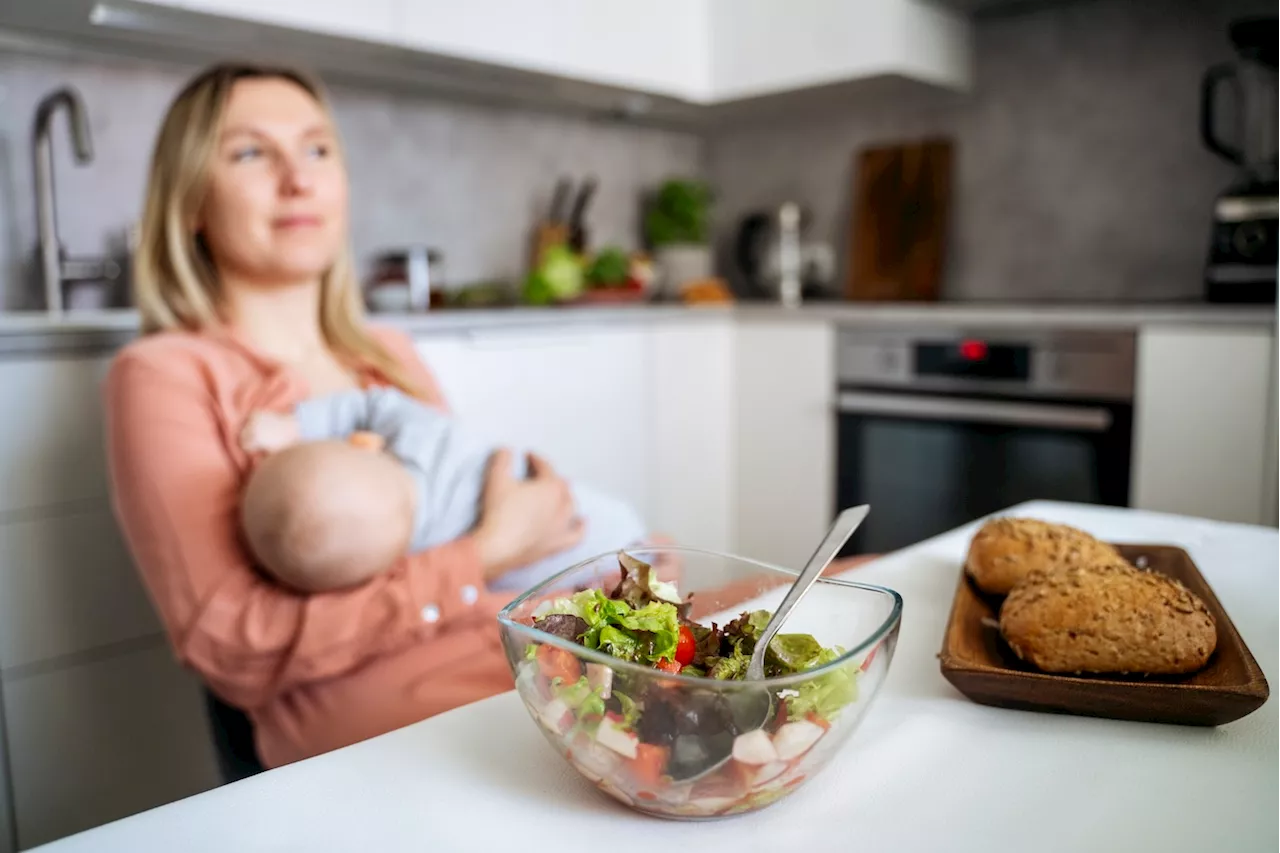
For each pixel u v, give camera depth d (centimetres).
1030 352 227
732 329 284
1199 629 57
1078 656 58
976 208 287
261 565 108
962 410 237
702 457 281
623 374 256
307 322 140
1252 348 194
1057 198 273
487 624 111
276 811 47
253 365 125
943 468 245
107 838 45
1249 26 219
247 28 196
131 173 218
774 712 44
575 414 246
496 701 61
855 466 262
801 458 273
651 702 44
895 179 296
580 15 248
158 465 109
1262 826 45
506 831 46
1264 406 194
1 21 188
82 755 166
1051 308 225
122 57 214
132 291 215
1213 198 249
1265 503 194
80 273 204
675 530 275
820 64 264
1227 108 244
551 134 301
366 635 103
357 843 45
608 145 317
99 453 166
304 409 124
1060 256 274
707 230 329
